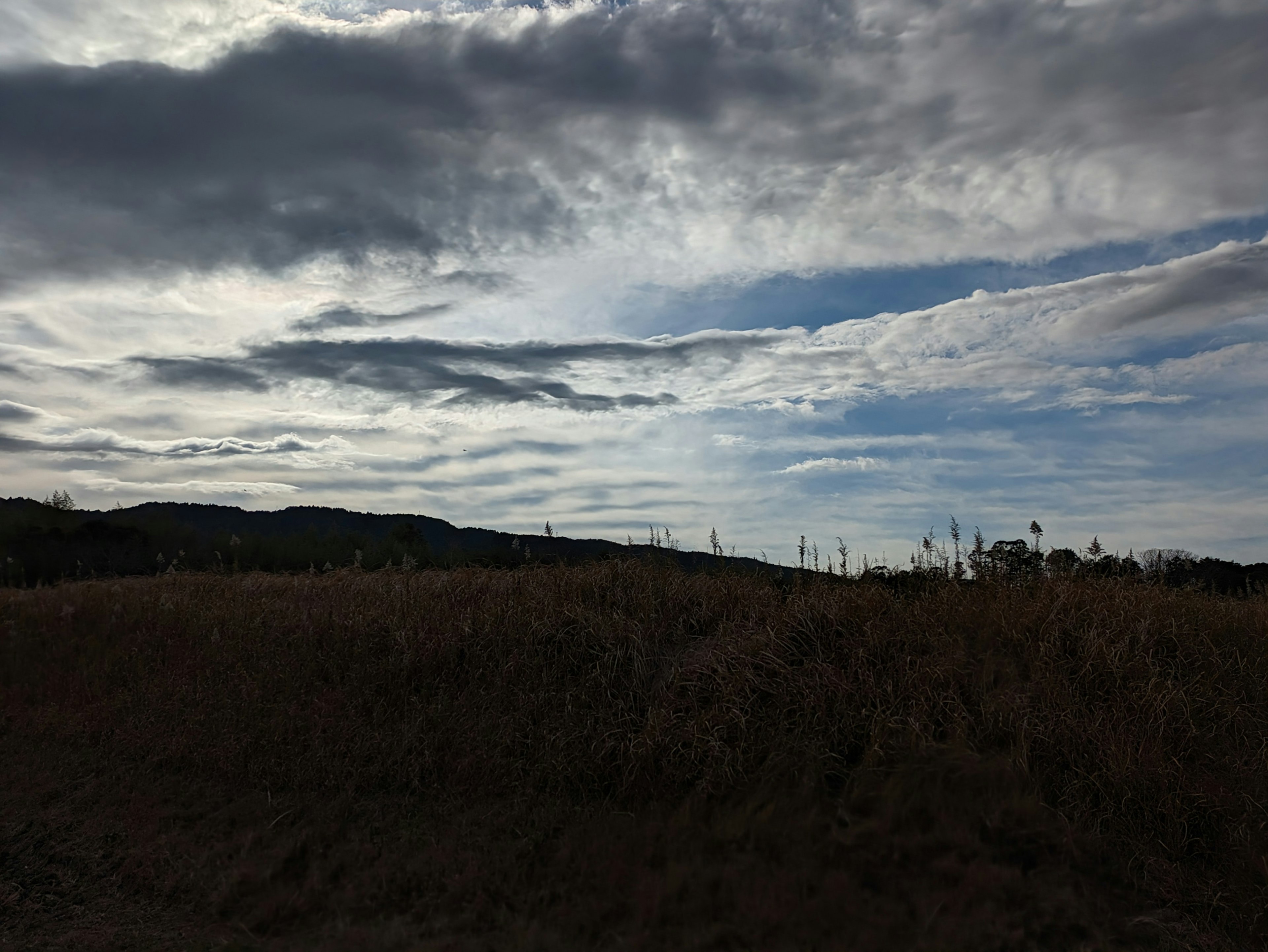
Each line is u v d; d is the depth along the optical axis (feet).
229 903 19.10
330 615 34.06
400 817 22.54
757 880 18.34
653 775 22.41
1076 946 16.52
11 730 30.22
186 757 26.50
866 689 23.97
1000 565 31.83
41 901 19.58
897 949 16.48
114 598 43.09
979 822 19.65
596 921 17.48
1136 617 26.50
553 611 30.07
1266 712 23.50
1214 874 18.56
